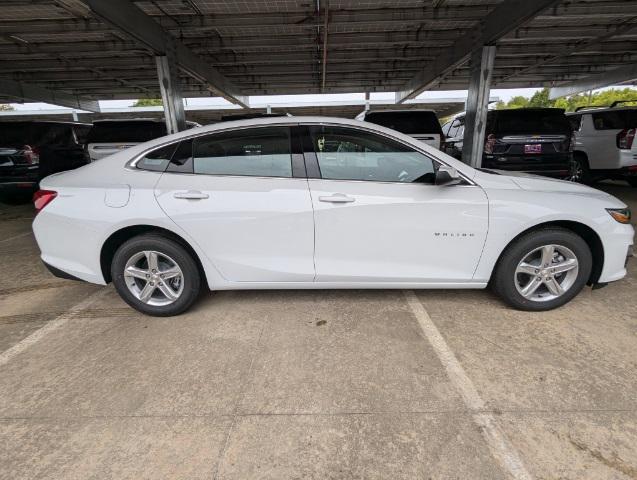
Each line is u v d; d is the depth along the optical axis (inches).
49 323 125.2
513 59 461.7
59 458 74.5
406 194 114.4
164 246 118.9
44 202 120.8
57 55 381.7
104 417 84.5
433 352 104.5
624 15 277.9
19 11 255.6
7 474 71.3
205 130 119.3
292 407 86.4
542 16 278.8
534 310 123.5
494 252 117.7
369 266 119.6
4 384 95.9
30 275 169.9
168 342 112.0
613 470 69.5
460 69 502.3
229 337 113.9
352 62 453.7
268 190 115.3
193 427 81.4
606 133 302.8
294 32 316.2
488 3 260.8
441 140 315.3
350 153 117.1
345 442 77.0
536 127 272.5
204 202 115.2
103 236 118.0
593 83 596.1
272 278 122.0
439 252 118.0
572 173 299.6
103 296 145.5
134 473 71.1
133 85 569.9
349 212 114.3
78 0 186.5
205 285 140.5
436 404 86.1
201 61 387.9
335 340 111.0
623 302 129.5
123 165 121.0
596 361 99.0
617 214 118.0
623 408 83.5
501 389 90.1
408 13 270.2
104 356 106.3
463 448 74.9
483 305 128.7
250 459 73.7
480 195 114.9
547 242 117.1
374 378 95.0
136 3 245.1
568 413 82.5
